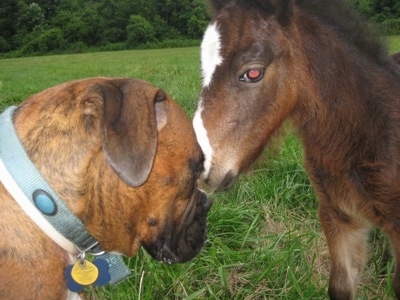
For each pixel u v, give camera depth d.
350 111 0.58
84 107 0.40
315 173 0.63
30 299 0.41
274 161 0.94
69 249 0.41
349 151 0.59
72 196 0.40
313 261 0.71
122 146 0.38
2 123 0.40
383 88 0.59
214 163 0.55
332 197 0.63
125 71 3.16
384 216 0.60
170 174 0.43
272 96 0.57
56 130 0.40
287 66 0.58
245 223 0.81
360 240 0.66
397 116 0.58
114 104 0.39
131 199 0.42
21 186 0.39
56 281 0.42
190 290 0.67
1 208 0.40
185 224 0.47
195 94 1.50
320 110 0.60
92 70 3.63
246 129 0.57
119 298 0.64
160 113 0.42
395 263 0.64
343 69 0.59
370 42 0.61
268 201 0.86
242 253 0.72
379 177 0.58
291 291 0.67
